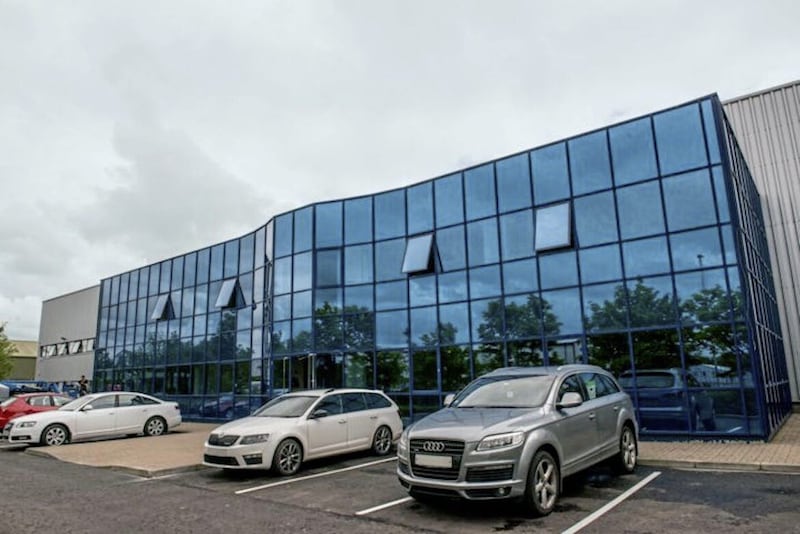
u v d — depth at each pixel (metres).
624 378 13.20
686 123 13.30
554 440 7.01
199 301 25.39
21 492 8.86
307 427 10.50
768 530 5.79
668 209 13.24
